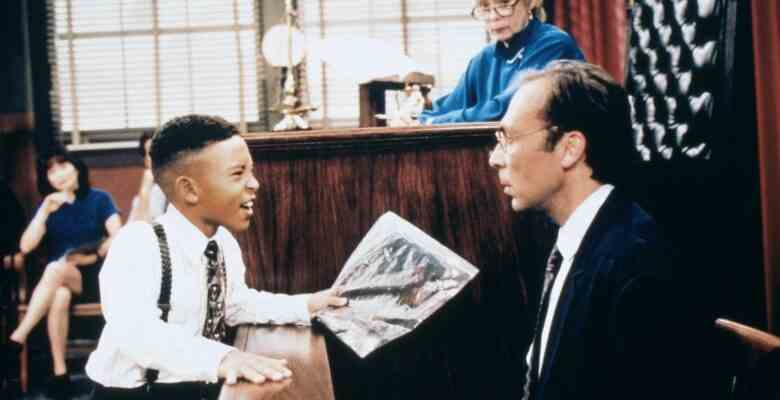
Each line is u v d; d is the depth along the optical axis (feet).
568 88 5.46
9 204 16.12
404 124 11.12
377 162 8.61
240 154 6.57
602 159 5.50
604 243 5.19
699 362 4.73
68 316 19.90
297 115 11.66
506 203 8.63
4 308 16.01
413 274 7.59
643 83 11.85
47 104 24.89
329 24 25.13
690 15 10.59
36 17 24.80
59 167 21.49
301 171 8.59
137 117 25.50
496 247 8.61
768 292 10.11
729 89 9.86
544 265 8.58
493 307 8.58
